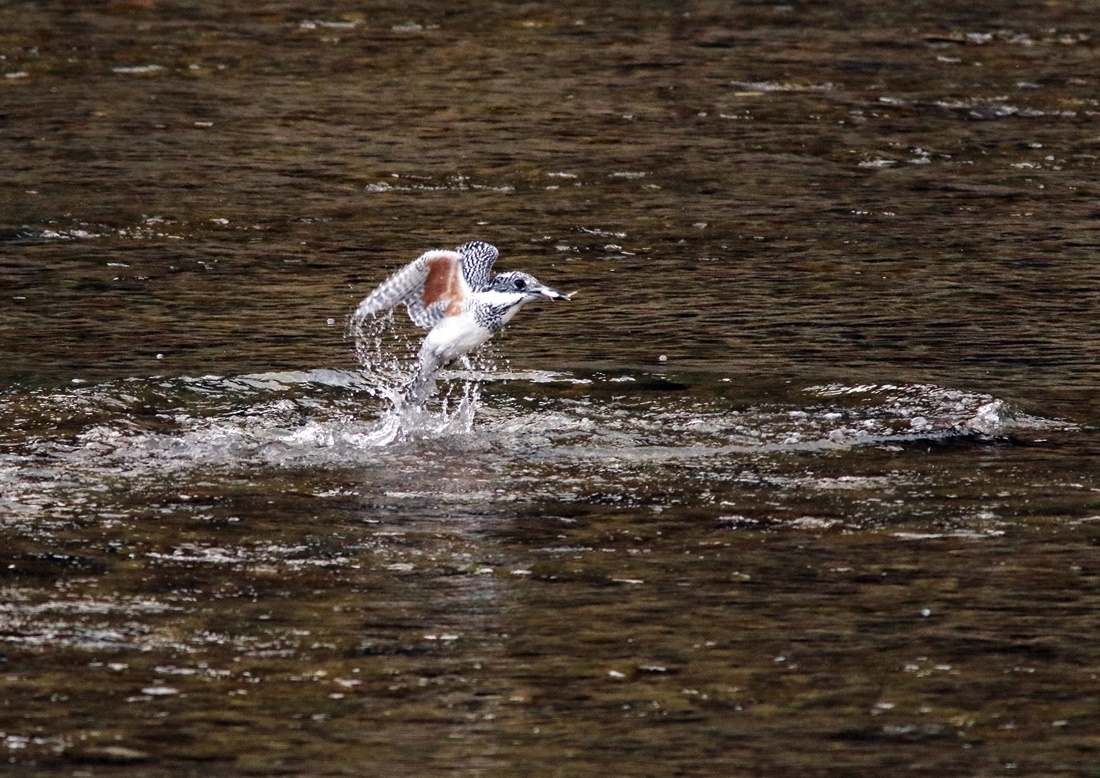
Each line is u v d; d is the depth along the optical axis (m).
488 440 38.53
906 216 61.44
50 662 26.78
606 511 34.03
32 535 32.34
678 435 38.84
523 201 63.16
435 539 32.44
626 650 27.34
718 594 29.61
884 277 53.66
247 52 85.31
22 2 94.00
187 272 53.88
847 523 33.22
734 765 23.69
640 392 41.75
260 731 24.62
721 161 68.69
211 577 30.42
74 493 34.78
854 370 43.72
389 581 30.27
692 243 57.91
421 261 37.56
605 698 25.70
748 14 94.62
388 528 33.03
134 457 37.09
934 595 29.55
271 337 46.91
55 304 49.81
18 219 59.44
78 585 29.92
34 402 40.03
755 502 34.50
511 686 26.09
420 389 38.91
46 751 23.94
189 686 26.05
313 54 85.19
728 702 25.58
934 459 37.12
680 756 23.94
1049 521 33.22
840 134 72.81
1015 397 41.62
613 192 64.38
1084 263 55.28
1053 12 95.94
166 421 39.31
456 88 79.31
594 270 54.59
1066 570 30.64
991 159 69.50
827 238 58.53
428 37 88.88
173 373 42.94
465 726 24.81
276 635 27.89
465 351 39.00
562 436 38.78
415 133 72.31
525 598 29.47
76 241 57.09
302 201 62.78
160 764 23.64
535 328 47.91
